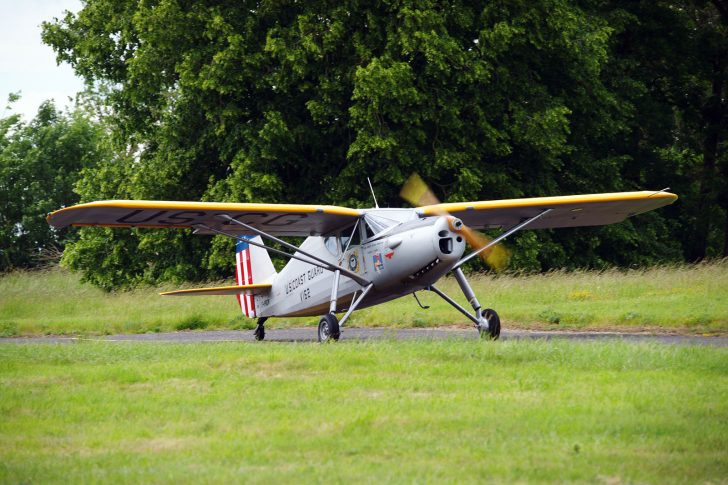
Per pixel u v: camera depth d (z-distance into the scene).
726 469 21.17
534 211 55.78
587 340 48.59
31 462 22.77
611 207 57.12
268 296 63.59
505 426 25.16
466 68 98.06
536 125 100.69
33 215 183.88
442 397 29.38
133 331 74.44
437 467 21.48
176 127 108.69
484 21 99.38
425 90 97.94
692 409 26.92
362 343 43.62
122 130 117.00
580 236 116.31
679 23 130.12
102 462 22.56
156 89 104.56
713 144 139.88
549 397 29.14
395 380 32.25
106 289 115.38
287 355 38.00
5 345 46.91
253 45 99.38
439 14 96.44
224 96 101.81
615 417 26.05
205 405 29.00
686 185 141.00
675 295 72.12
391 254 49.00
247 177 98.06
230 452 23.17
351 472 21.09
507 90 104.25
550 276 85.19
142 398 30.28
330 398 29.47
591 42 104.75
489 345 40.28
